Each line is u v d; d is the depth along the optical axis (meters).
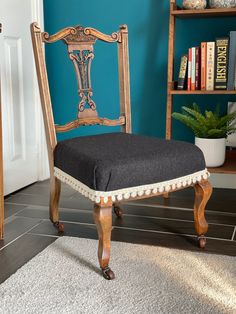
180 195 2.20
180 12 2.00
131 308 1.16
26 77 2.30
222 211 1.95
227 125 2.09
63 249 1.55
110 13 2.36
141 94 2.40
